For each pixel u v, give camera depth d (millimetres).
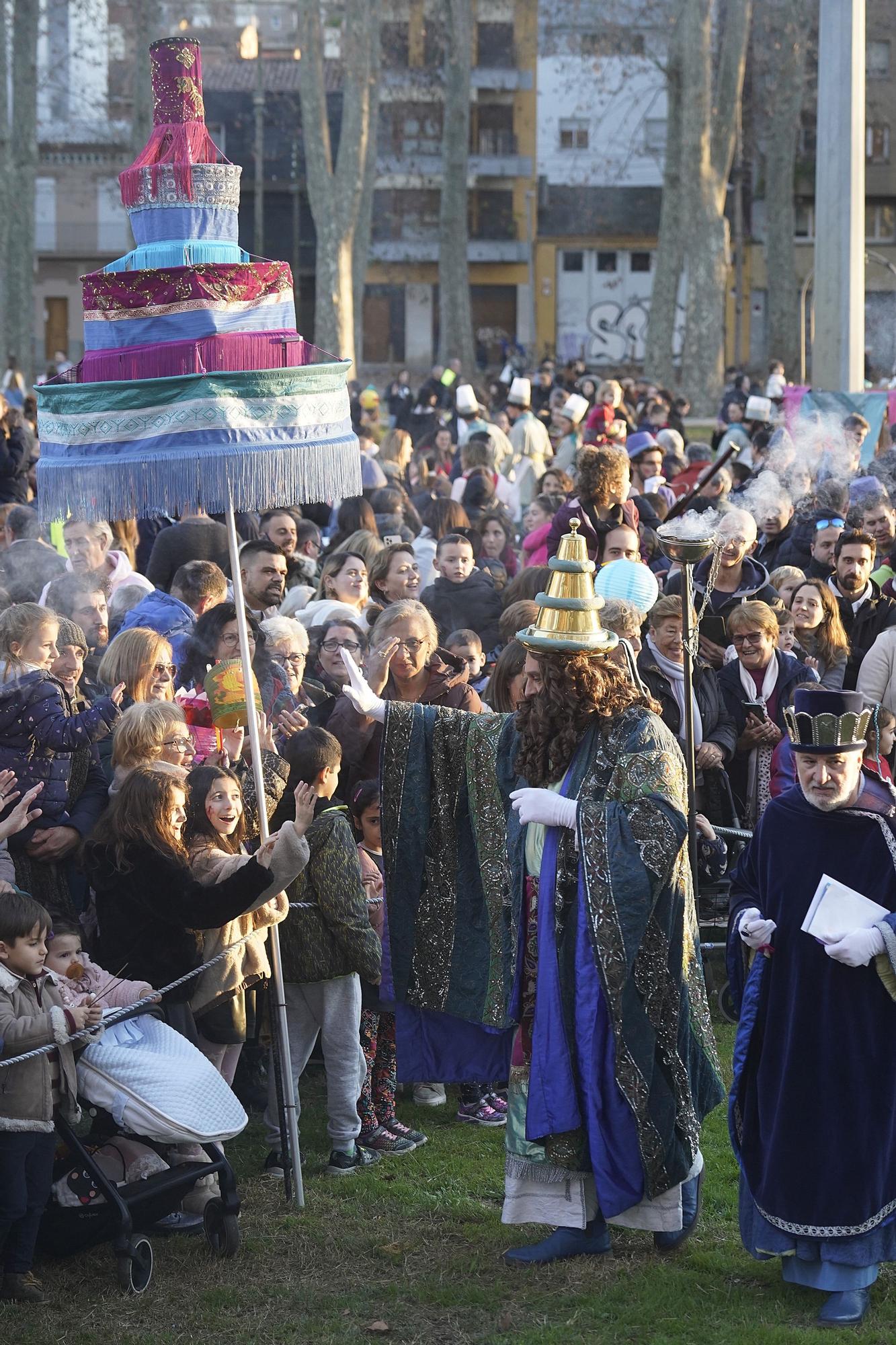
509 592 8781
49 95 62406
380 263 65562
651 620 7695
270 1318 4898
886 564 9477
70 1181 5203
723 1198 5742
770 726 7695
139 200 5531
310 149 36719
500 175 64875
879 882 4840
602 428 15477
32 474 13320
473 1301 4988
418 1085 6848
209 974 5586
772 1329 4715
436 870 5371
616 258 66125
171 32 57219
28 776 6051
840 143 17500
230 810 5641
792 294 48312
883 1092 4801
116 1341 4730
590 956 4941
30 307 43875
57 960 5281
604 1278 5133
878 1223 4770
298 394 5391
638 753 5012
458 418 21234
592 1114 4926
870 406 15492
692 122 36875
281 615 8039
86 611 7621
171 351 5277
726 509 10125
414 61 62281
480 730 5379
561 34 57719
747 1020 4996
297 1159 5699
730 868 7730
